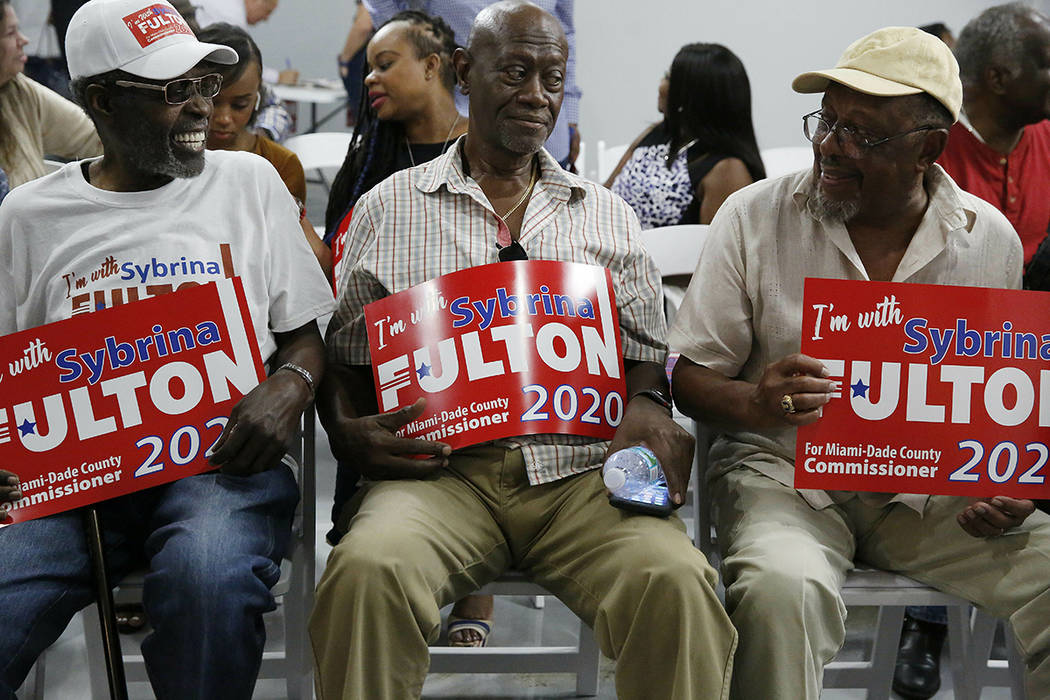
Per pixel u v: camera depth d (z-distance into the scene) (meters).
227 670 1.82
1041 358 1.99
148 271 2.04
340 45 6.57
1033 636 1.98
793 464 2.18
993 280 2.16
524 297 2.06
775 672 1.88
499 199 2.21
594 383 2.07
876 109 1.98
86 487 1.94
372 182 2.95
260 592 1.87
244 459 1.96
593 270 2.12
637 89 6.75
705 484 2.26
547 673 2.53
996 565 2.02
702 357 2.19
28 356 1.92
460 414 2.03
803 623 1.88
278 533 2.01
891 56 2.00
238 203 2.11
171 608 1.81
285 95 5.91
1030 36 2.74
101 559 1.92
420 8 3.25
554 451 2.08
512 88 2.12
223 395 1.99
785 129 6.75
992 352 1.99
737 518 2.12
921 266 2.10
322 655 1.85
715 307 2.19
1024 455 2.00
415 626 1.84
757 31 6.63
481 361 2.04
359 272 2.17
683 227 3.31
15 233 2.06
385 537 1.87
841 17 6.59
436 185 2.18
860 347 1.98
